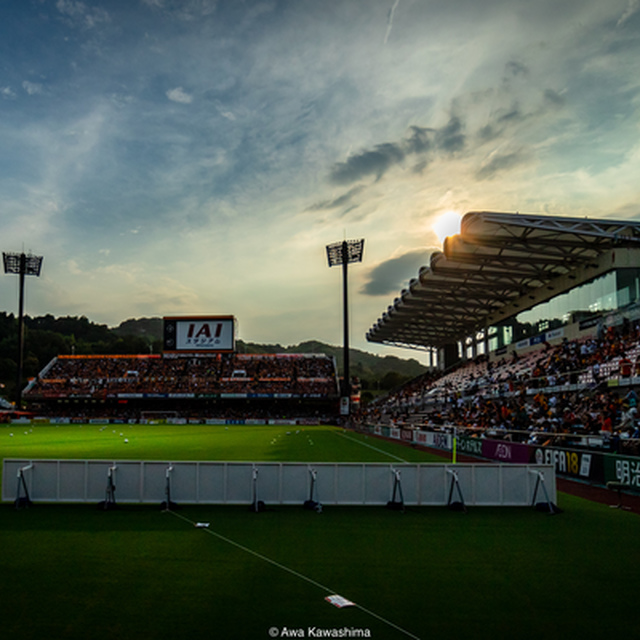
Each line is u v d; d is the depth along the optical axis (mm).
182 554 8617
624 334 30312
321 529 10375
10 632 5574
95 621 5867
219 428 56438
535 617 6082
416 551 8883
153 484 12242
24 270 72125
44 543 9281
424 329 63031
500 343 52000
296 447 30500
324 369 79812
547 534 10125
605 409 22844
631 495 14016
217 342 75312
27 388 75750
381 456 25641
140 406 77812
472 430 27391
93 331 191500
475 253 34719
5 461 12625
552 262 35062
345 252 66562
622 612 6254
